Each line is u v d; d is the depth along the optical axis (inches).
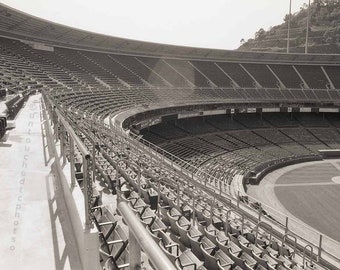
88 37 1704.0
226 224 409.7
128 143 624.1
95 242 133.9
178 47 2079.2
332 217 992.2
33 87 1022.4
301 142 1973.4
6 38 1342.3
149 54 2075.5
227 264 293.9
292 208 1067.9
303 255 466.6
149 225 243.4
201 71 2172.7
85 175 135.2
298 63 2429.9
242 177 1302.9
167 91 1801.2
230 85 2126.0
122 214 83.0
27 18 1342.3
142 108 1359.5
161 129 1750.7
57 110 274.2
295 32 5821.9
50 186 240.7
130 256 78.8
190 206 420.8
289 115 2257.6
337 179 1406.3
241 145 1817.2
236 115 2159.2
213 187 759.7
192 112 1732.3
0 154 330.3
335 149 1867.6
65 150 258.1
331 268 478.0
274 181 1373.0
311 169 1571.1
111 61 1841.8
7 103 565.6
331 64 2425.0
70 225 181.0
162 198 388.5
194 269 234.5
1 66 1031.0
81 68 1566.2
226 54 2281.0
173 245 232.2
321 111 2116.1
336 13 5743.1
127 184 344.5
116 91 1486.2
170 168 525.3
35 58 1346.0
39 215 192.4
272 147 1862.7
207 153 1593.3
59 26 1485.0
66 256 150.7
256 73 2298.2
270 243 480.1
